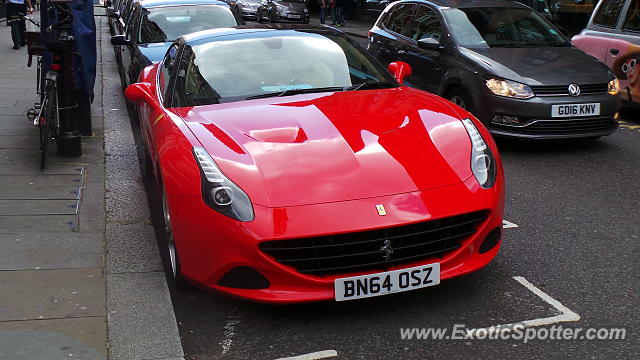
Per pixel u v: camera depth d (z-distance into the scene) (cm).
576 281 386
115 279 394
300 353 319
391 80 490
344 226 323
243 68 475
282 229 323
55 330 333
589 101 675
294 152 362
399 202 334
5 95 962
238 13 949
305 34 523
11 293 370
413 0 886
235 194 337
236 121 402
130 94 507
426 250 343
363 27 2656
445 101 448
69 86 642
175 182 359
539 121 668
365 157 358
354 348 321
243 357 318
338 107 420
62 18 623
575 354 309
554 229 473
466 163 364
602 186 577
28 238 448
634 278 389
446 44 767
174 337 332
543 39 776
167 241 441
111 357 314
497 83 683
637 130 803
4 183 568
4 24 2108
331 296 332
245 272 333
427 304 362
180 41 544
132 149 699
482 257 359
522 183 590
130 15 1039
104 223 482
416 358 311
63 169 615
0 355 308
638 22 836
